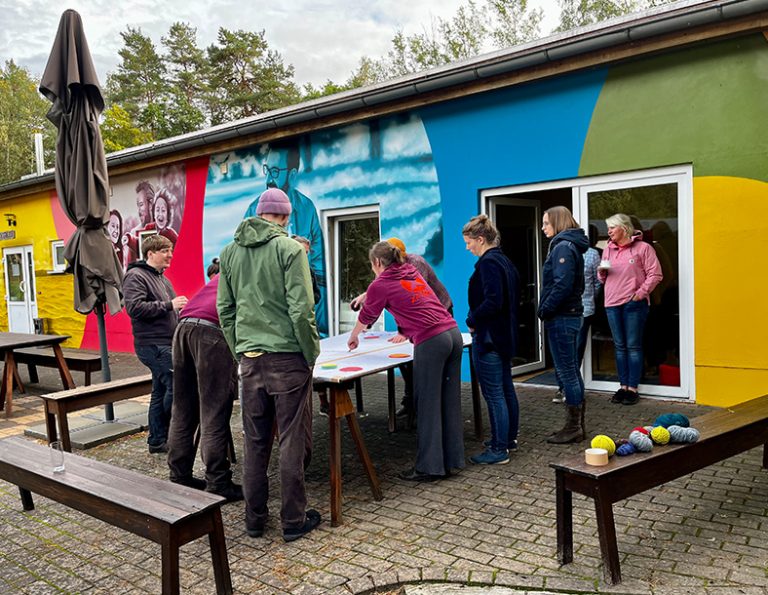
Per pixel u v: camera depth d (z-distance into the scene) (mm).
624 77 5926
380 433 5371
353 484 4156
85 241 5848
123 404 6945
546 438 4887
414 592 2764
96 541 3480
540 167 6562
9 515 3898
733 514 3367
